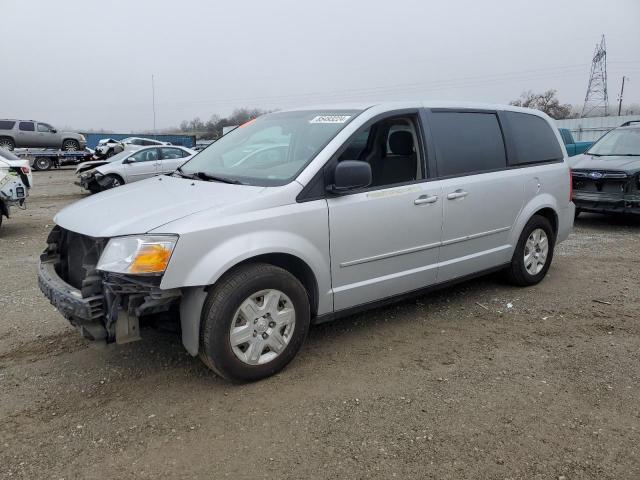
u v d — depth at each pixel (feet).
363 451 9.51
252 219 11.36
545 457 9.33
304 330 12.39
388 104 14.37
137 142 100.53
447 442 9.75
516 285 18.62
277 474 8.95
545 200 18.30
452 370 12.54
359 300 13.55
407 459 9.29
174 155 56.08
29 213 41.19
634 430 10.11
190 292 11.05
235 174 13.52
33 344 14.28
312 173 12.39
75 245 12.15
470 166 15.89
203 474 8.98
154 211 11.36
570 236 27.73
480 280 19.48
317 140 13.23
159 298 10.50
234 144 15.47
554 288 18.62
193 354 11.34
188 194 12.34
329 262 12.65
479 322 15.53
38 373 12.62
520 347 13.82
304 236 12.08
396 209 13.70
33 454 9.53
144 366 12.86
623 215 32.68
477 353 13.47
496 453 9.44
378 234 13.42
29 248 27.25
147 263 10.27
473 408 10.88
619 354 13.38
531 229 18.08
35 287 19.56
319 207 12.31
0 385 12.07
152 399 11.36
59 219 12.53
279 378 12.16
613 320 15.67
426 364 12.85
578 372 12.42
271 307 11.76
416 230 14.25
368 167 12.18
